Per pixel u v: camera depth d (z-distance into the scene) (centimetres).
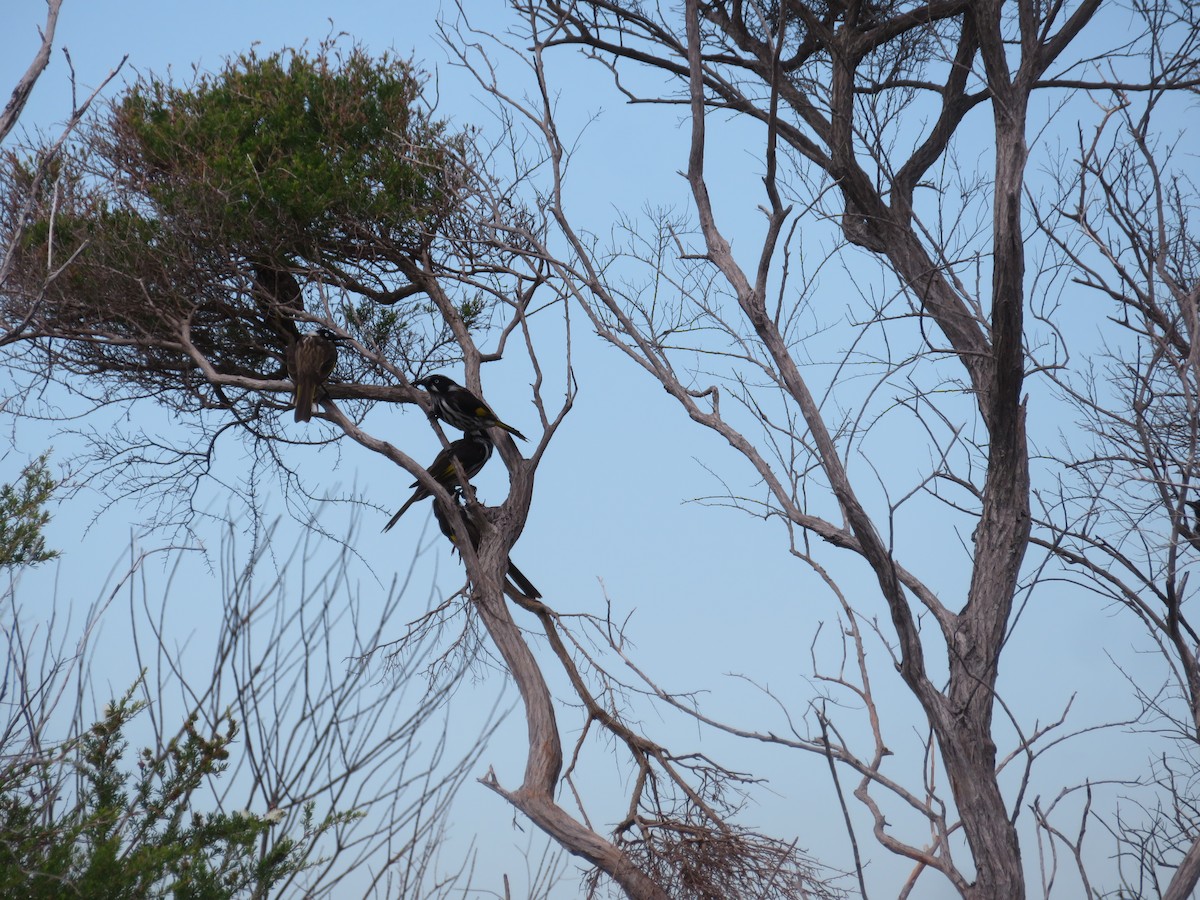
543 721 2159
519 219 2328
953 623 1708
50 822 1243
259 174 2289
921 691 1566
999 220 1681
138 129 2380
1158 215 1465
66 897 1198
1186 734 1355
